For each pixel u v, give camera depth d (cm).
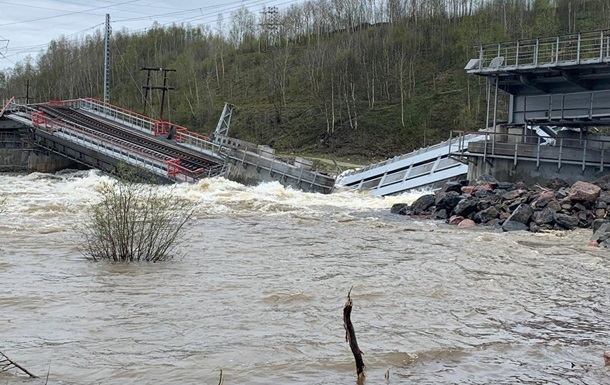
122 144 5481
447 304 1405
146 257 1881
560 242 2434
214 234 2531
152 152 5288
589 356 1067
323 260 1958
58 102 6794
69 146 5466
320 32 12238
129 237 1956
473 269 1836
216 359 997
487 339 1152
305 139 9062
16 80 13175
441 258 2025
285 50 11344
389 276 1702
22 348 1032
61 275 1625
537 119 4112
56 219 2834
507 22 9638
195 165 5112
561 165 3541
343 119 9175
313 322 1224
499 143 3806
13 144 6266
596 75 3656
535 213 2833
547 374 973
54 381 888
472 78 9175
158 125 6125
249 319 1235
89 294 1417
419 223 3062
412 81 9594
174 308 1308
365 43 10119
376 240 2442
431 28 10606
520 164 3709
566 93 3941
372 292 1495
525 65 3762
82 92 11656
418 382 925
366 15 12162
